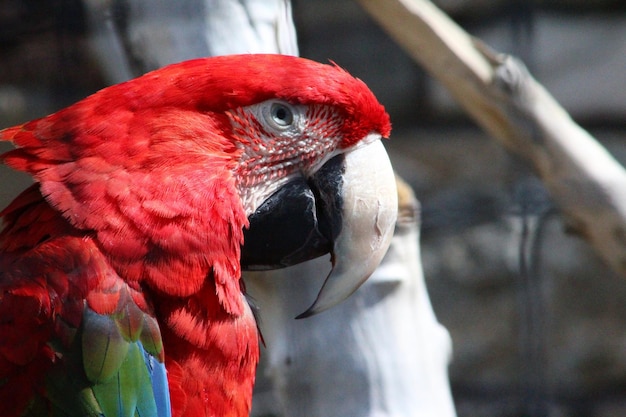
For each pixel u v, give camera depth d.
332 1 12.00
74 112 4.56
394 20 6.45
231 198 4.65
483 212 8.16
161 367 4.50
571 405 10.52
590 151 6.50
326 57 12.02
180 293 4.48
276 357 6.02
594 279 10.84
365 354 5.82
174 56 5.51
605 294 10.84
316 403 5.85
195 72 4.70
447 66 6.49
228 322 4.66
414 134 11.88
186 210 4.47
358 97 5.02
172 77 4.66
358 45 12.05
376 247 5.13
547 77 11.68
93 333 4.34
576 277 10.83
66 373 4.36
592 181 6.44
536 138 6.50
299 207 5.04
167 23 5.50
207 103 4.70
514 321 10.73
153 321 4.48
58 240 4.42
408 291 5.98
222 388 4.71
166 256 4.43
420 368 5.93
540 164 6.57
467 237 11.04
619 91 11.67
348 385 5.83
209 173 4.59
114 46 5.85
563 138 6.48
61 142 4.50
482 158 11.35
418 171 11.25
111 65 6.02
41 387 4.38
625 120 11.70
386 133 5.20
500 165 11.14
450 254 11.05
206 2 5.47
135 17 5.58
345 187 5.07
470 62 6.45
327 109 5.00
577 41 11.68
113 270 4.41
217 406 4.71
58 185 4.42
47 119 4.59
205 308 4.59
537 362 9.35
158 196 4.44
